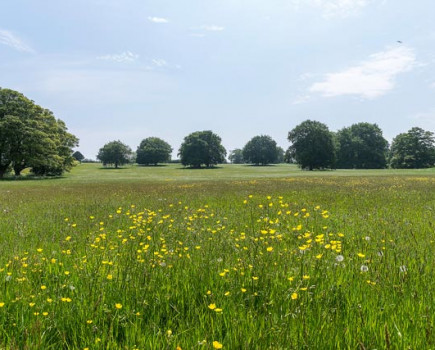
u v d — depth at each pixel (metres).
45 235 6.79
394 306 2.78
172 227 7.12
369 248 4.88
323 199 13.31
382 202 11.88
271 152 163.75
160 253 4.64
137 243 5.51
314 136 102.00
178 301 3.04
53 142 60.12
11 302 3.02
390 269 3.66
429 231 6.08
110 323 2.64
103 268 3.97
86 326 2.60
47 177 60.88
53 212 10.94
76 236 6.59
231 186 24.64
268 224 7.11
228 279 3.50
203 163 140.50
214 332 2.45
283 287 3.27
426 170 76.50
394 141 119.38
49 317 2.72
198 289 3.30
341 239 5.69
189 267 3.98
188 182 34.16
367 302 2.87
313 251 4.45
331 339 2.27
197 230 6.59
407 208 9.96
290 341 2.24
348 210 9.74
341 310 2.83
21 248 5.56
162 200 14.47
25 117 59.56
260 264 3.84
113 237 6.35
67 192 21.62
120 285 3.35
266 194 16.34
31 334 2.44
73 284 3.56
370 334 2.36
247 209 10.22
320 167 103.25
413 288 3.17
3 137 54.31
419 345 2.19
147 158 168.12
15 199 16.44
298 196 14.84
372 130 120.31
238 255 4.46
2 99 58.94
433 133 113.12
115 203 13.55
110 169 126.38
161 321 2.79
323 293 3.09
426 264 3.83
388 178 34.56
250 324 2.48
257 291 3.16
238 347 2.23
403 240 5.40
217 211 9.94
